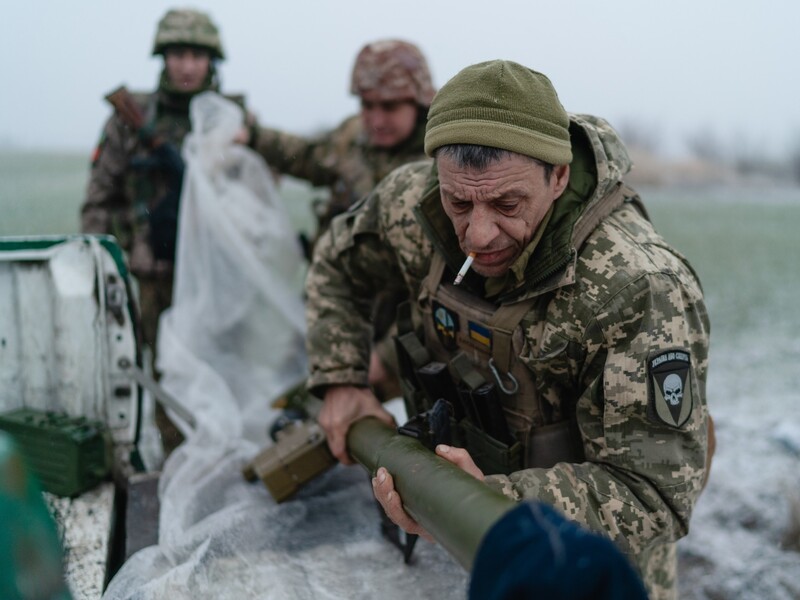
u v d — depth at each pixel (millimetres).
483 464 1772
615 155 1578
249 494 2180
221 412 2439
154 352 3184
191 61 3127
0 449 786
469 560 1191
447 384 1782
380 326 2307
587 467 1520
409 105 2986
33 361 2365
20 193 6664
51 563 829
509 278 1605
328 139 3254
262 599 1771
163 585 1790
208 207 2836
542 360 1566
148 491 2268
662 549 1885
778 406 3664
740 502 2818
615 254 1498
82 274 2340
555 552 781
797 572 2447
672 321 1471
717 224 8289
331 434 1969
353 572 1895
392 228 1865
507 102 1396
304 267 3092
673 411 1455
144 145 3107
